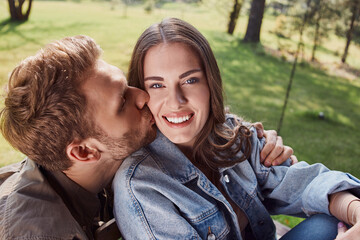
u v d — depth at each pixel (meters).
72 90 0.88
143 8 9.27
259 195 1.28
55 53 0.89
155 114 1.02
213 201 1.12
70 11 8.99
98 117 0.93
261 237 1.29
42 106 0.86
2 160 2.65
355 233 0.95
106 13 9.05
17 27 6.87
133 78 1.06
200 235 1.04
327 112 5.40
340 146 4.24
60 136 0.90
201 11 8.83
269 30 7.59
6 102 0.90
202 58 0.99
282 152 1.28
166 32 0.96
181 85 0.97
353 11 6.85
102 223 1.13
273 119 4.86
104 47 6.09
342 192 1.09
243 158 1.22
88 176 1.04
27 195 0.92
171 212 0.97
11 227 0.84
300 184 1.24
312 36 7.27
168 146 1.11
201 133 1.16
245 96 5.50
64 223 0.91
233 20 7.99
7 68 4.56
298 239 1.07
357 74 7.03
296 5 7.27
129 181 0.99
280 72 6.85
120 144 1.00
